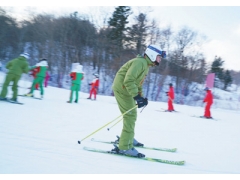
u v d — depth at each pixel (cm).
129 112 343
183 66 3744
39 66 922
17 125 448
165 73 3325
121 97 345
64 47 3316
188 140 500
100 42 3425
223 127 773
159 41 3781
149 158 335
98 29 3638
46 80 1524
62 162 283
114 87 349
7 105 667
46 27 3406
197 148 434
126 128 343
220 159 371
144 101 318
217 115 1271
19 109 628
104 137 446
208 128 714
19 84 1418
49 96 1068
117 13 3441
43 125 479
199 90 3594
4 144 324
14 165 258
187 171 301
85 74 3197
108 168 281
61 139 390
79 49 3444
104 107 933
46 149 325
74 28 3538
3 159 270
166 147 425
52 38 3331
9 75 714
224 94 3516
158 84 3244
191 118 951
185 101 3250
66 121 554
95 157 317
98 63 3306
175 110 1230
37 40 3394
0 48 3256
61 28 3444
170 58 3772
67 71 3222
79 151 335
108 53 3388
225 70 3988
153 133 542
